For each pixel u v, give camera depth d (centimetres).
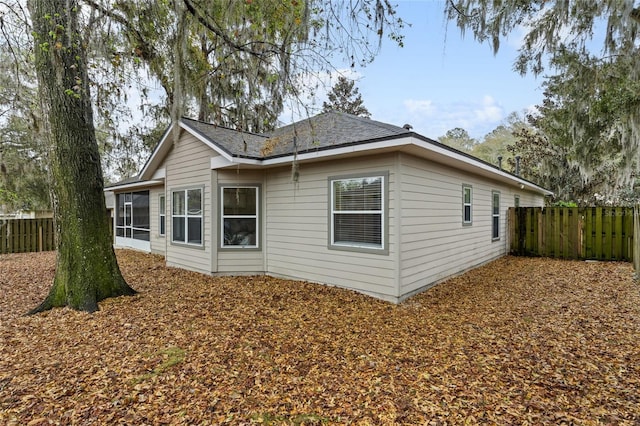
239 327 461
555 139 1177
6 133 1334
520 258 1109
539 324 471
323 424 263
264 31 573
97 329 455
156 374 335
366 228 641
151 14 609
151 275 834
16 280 774
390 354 381
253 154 754
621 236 987
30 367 350
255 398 297
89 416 270
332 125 794
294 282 746
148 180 1108
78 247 557
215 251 823
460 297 625
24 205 1526
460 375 333
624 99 800
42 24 508
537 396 295
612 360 358
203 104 730
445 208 767
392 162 599
